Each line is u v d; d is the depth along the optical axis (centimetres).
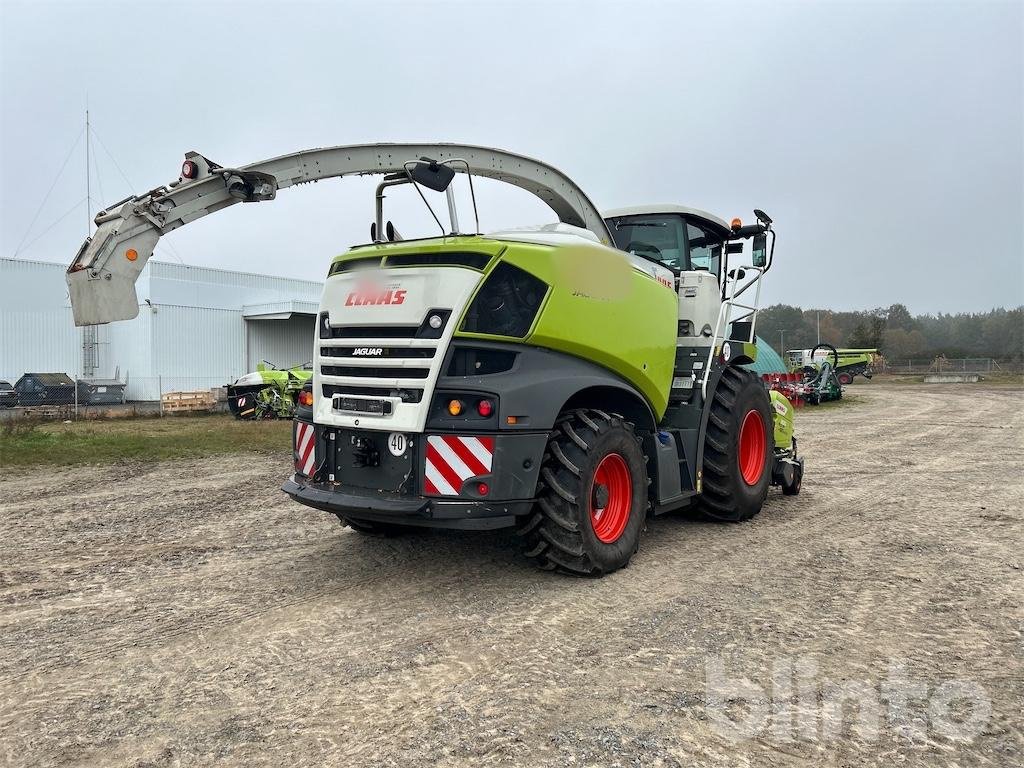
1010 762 240
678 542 535
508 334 407
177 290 2675
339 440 443
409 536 550
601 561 435
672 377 539
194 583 438
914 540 542
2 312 2511
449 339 401
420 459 402
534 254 418
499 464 390
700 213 611
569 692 287
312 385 470
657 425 534
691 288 568
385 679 300
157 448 1114
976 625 364
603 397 473
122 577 452
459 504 391
